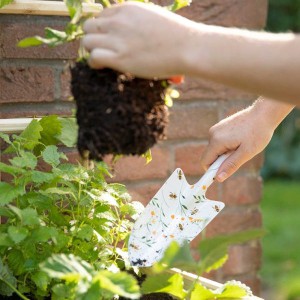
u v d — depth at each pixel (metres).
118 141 1.13
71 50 1.67
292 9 4.75
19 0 1.47
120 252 1.47
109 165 1.75
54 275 1.13
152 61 1.05
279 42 1.02
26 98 1.63
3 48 1.59
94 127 1.12
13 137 1.45
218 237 1.12
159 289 1.29
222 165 1.51
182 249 1.17
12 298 1.43
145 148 1.16
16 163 1.36
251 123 1.51
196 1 1.83
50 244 1.45
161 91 1.17
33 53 1.62
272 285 3.41
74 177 1.41
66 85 1.67
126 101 1.13
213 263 1.18
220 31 1.05
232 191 1.98
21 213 1.30
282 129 5.05
